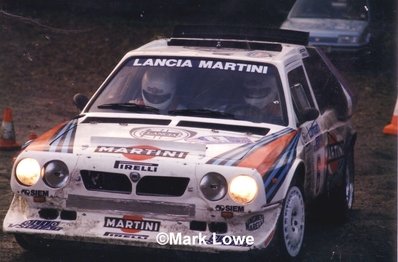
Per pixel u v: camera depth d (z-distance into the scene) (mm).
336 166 11391
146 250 8680
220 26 11609
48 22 28328
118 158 8523
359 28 26062
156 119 9555
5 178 13789
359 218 12383
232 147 8781
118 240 8422
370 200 13633
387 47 28047
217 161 8430
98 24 28906
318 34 25734
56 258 9414
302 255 9477
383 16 29875
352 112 12336
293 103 10016
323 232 11461
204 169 8352
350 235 11305
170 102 9906
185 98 9914
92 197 8578
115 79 10414
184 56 10367
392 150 18422
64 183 8641
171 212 8422
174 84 10062
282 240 8781
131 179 8453
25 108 20969
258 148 8828
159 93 10000
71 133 9258
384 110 23047
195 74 10133
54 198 8680
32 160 8758
